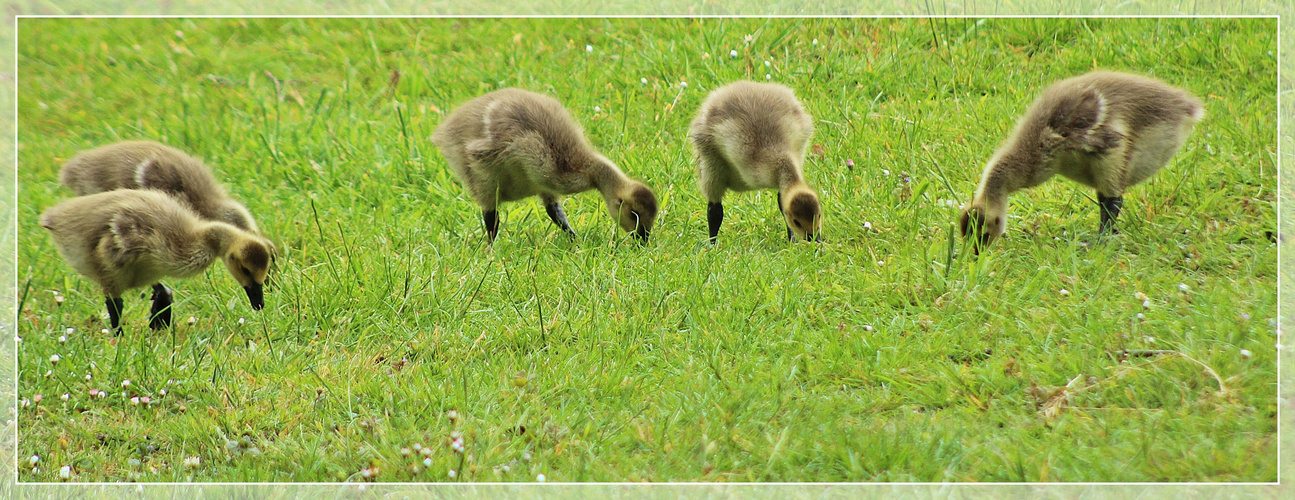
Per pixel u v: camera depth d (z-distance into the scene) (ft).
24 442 55.31
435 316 65.36
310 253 76.69
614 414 54.85
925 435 50.96
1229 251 66.39
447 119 79.10
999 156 70.13
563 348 60.39
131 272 65.00
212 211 73.61
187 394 58.95
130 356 61.93
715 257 68.90
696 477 50.11
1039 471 47.01
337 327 65.00
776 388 55.52
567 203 84.28
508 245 75.15
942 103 93.56
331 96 108.37
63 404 58.23
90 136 103.96
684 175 84.79
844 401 54.29
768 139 72.59
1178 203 73.10
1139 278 64.08
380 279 68.64
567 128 77.25
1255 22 96.68
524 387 57.47
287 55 117.80
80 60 118.32
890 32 105.70
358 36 118.83
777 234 74.13
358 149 93.61
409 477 51.21
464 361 60.95
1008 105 90.84
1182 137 67.92
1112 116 66.49
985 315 60.90
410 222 79.36
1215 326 56.44
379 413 56.70
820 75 100.32
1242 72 91.50
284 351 62.03
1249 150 77.92
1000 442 49.44
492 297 66.95
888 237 72.08
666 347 60.54
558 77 104.99
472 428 54.08
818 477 49.47
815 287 64.95
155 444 55.42
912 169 81.61
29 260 75.97
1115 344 56.70
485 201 77.15
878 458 49.39
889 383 55.98
